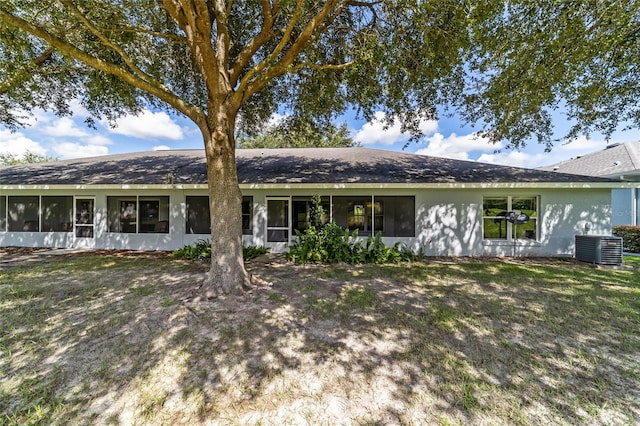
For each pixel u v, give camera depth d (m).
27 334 3.44
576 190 9.05
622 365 2.85
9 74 6.11
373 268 7.27
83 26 5.44
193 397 2.36
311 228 8.85
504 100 6.42
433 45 5.19
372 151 13.51
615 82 6.16
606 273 6.73
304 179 9.23
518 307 4.42
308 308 4.30
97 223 10.60
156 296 4.80
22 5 4.52
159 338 3.31
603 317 4.03
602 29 4.77
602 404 2.29
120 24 5.56
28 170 11.66
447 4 4.54
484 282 5.89
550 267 7.44
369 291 5.20
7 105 8.64
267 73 5.31
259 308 4.25
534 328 3.67
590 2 4.60
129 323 3.72
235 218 5.05
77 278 6.08
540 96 6.07
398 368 2.77
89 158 14.02
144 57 7.09
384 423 2.09
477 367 2.79
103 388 2.47
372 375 2.66
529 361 2.90
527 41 5.27
